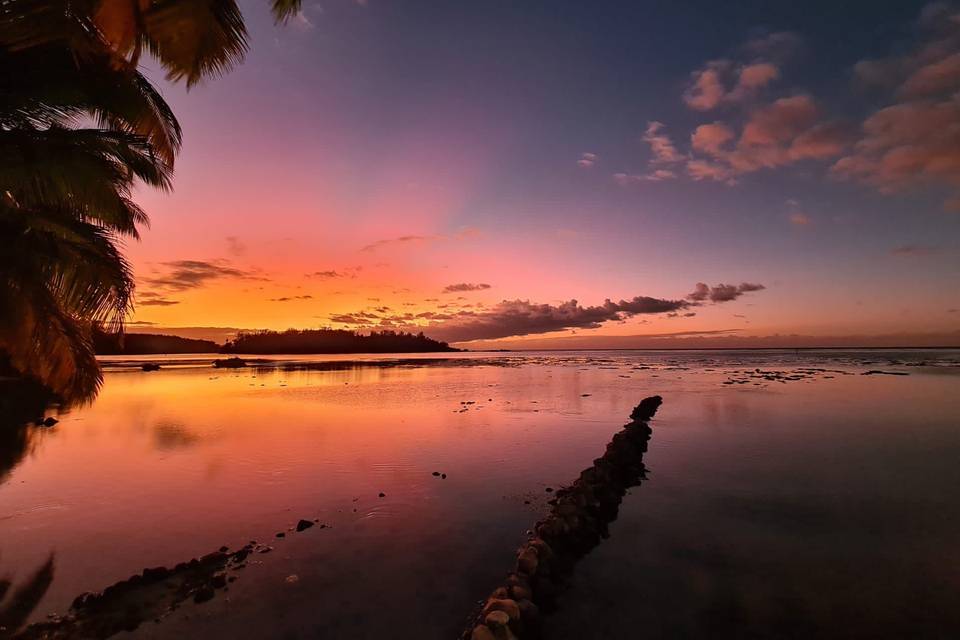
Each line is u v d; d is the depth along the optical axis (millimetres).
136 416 22656
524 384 42000
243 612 6168
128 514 9617
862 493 11164
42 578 7039
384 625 5949
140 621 5902
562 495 10672
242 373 59844
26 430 18906
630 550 8266
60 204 9086
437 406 26500
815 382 40125
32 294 10055
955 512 9891
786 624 6047
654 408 24688
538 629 5965
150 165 10250
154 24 8258
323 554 7887
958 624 5996
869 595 6719
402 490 11219
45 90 8234
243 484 11648
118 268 10227
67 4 7195
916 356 118250
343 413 23703
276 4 8844
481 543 8367
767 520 9586
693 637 5797
